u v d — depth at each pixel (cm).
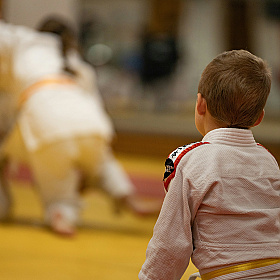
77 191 890
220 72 383
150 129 1945
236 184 372
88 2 3269
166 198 380
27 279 655
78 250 792
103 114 938
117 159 1739
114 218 1029
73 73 936
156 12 3256
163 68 2658
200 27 3291
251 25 3238
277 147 1739
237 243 362
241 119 387
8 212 942
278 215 378
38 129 854
